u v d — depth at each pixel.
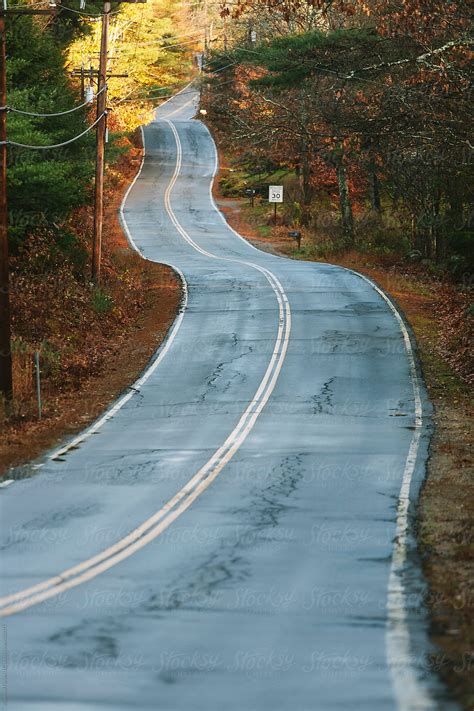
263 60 53.91
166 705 12.12
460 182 77.31
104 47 69.56
